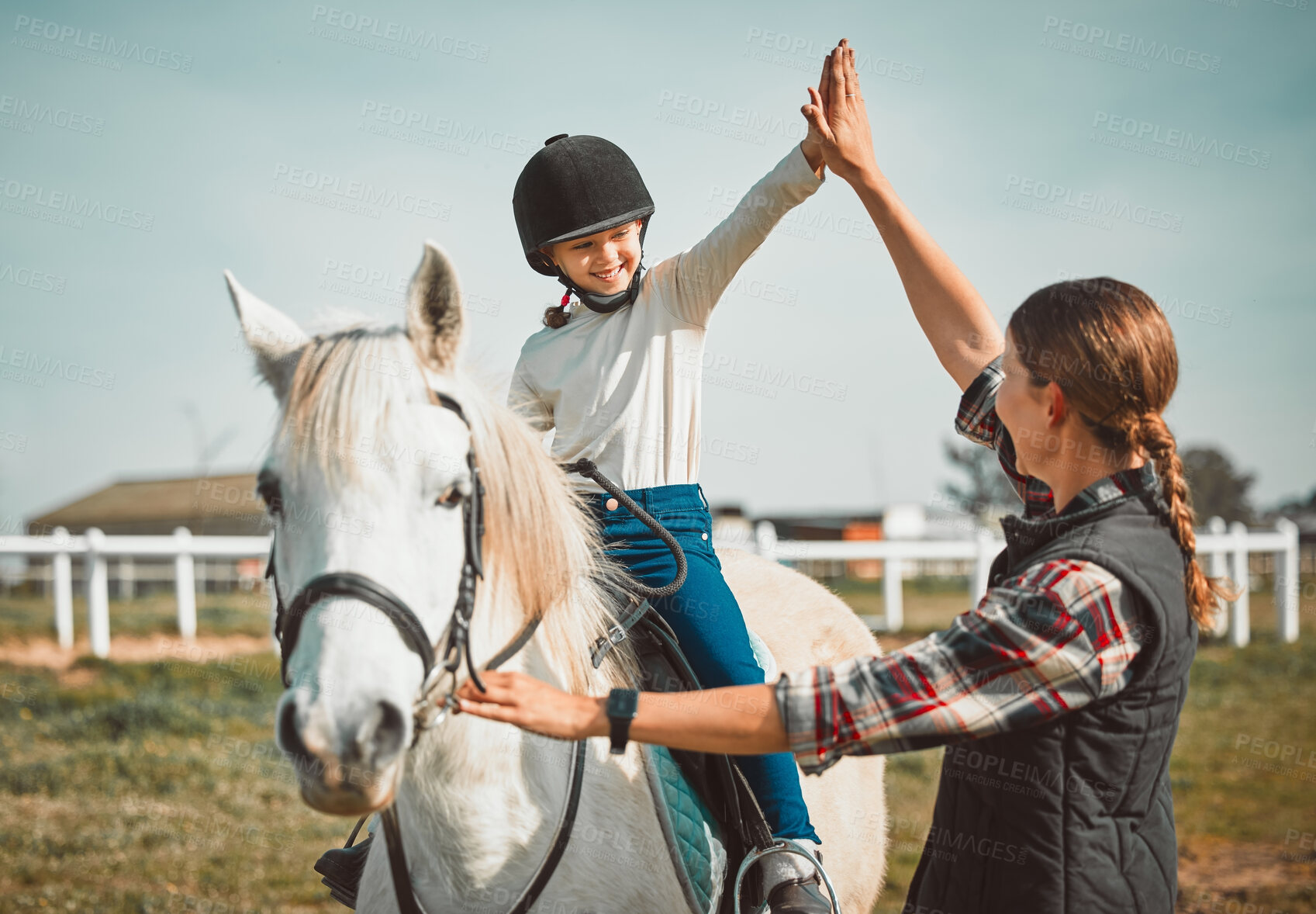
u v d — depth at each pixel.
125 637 8.58
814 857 1.74
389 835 1.49
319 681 1.15
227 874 3.97
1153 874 1.19
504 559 1.48
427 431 1.31
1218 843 4.45
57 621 8.23
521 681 1.25
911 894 1.37
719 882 1.71
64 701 6.47
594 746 1.60
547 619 1.58
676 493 1.89
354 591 1.19
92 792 4.90
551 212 1.91
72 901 3.61
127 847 4.21
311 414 1.27
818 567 17.59
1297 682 7.62
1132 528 1.19
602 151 1.95
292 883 3.92
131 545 8.21
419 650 1.24
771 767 1.77
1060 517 1.24
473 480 1.41
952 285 1.72
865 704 1.16
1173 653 1.17
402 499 1.26
